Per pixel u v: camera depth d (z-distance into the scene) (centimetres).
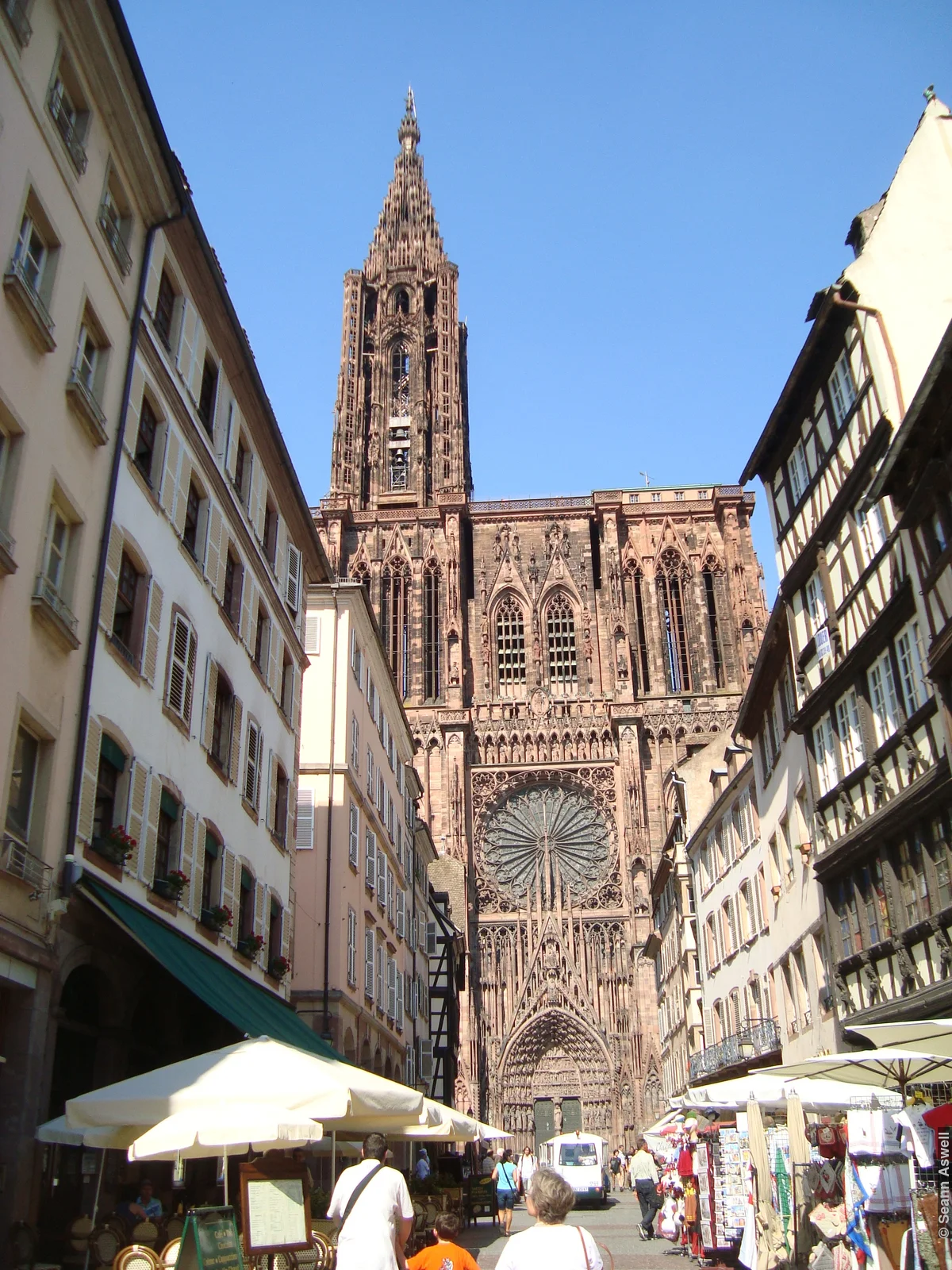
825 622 3434
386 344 12406
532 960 9500
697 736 9862
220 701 3184
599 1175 5556
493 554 10975
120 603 2466
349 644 4650
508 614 10788
